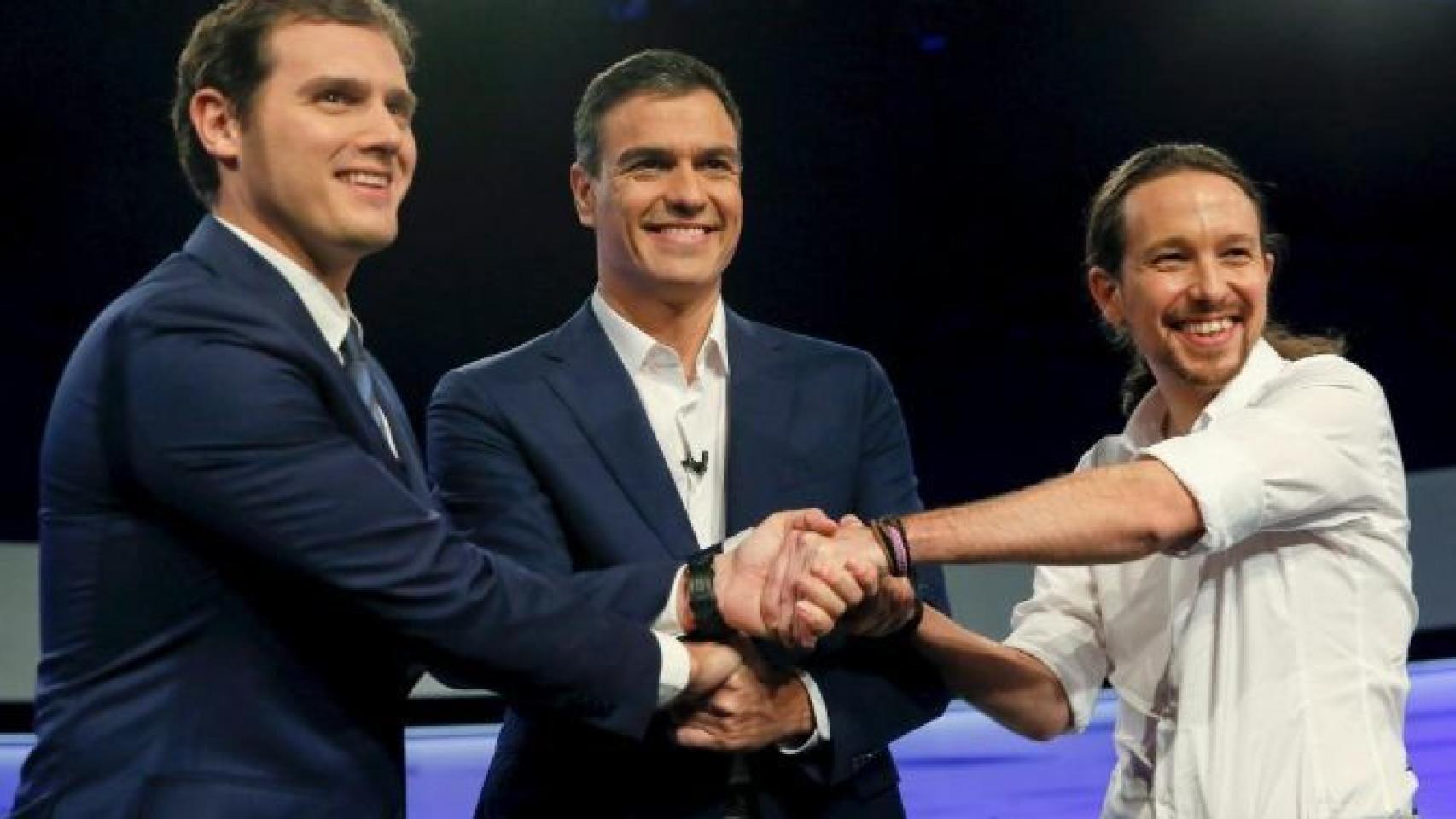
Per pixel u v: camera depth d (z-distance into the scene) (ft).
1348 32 27.07
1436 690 18.67
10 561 19.49
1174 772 8.68
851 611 8.83
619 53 26.50
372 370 8.52
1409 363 26.32
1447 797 14.55
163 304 7.54
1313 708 8.43
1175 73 27.25
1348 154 27.30
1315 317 26.96
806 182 27.35
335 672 7.68
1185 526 8.38
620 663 8.06
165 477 7.36
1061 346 26.96
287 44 7.98
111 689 7.37
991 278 27.45
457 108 26.23
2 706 18.07
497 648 7.79
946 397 26.96
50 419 7.73
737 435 9.24
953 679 9.40
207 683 7.37
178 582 7.43
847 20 26.91
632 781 8.80
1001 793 15.61
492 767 9.27
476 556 7.90
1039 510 8.43
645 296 9.28
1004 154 27.43
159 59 24.04
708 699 8.57
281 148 7.92
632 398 9.21
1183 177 9.22
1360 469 8.66
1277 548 8.75
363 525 7.54
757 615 8.48
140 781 7.22
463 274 26.43
